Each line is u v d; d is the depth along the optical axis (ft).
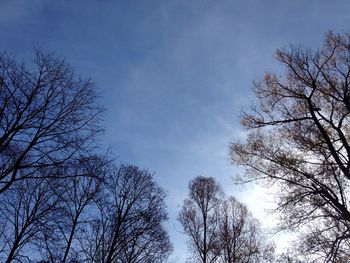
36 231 34.50
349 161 34.58
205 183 65.00
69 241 40.55
